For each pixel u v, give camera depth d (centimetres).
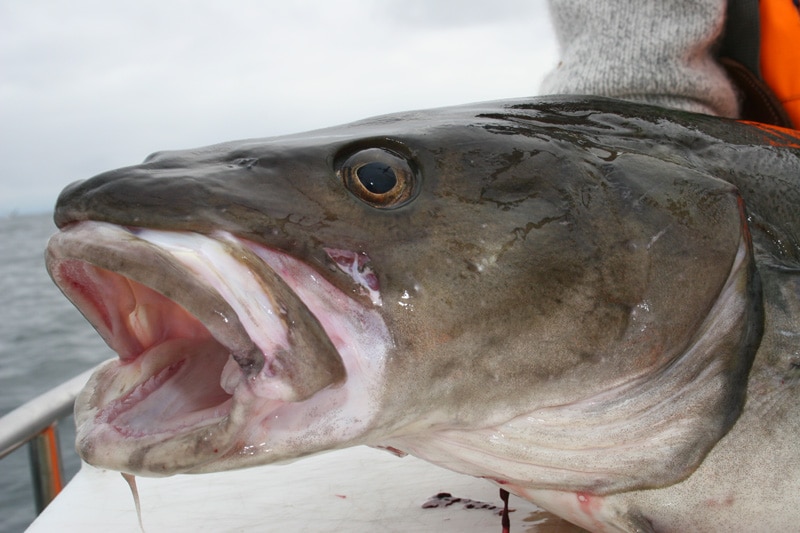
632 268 46
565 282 45
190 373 42
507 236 45
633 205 47
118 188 41
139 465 40
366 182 44
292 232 42
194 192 42
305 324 41
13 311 682
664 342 46
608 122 51
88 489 65
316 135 47
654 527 48
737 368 47
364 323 42
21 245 2133
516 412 46
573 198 47
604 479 47
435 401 44
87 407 43
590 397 46
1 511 179
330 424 42
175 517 60
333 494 62
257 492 63
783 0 71
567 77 72
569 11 74
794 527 48
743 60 73
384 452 70
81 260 40
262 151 44
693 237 47
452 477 64
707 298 47
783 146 54
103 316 44
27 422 75
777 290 48
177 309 43
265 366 40
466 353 44
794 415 47
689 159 50
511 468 48
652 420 47
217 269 40
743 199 50
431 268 44
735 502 47
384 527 56
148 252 40
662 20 69
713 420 47
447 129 47
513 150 47
